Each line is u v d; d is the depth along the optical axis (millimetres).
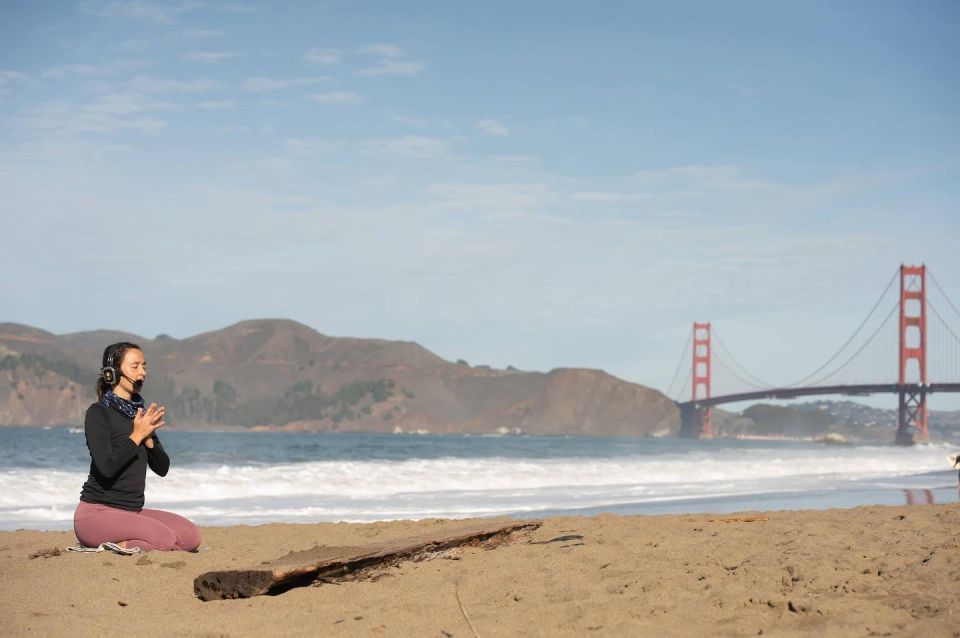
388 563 5516
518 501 14789
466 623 4180
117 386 6512
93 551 6430
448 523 8711
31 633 4066
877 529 6961
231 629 4172
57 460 26469
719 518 8617
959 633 3652
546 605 4508
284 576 4949
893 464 30891
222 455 33656
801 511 9328
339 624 4223
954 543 5824
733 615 4164
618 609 4336
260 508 13125
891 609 4129
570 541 6797
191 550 6730
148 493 14789
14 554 6570
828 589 4590
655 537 7023
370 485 17250
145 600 4945
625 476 21625
